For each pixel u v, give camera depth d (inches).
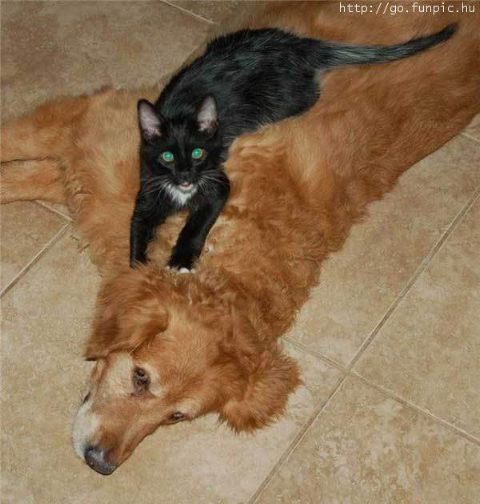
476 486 46.1
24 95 54.7
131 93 49.9
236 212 45.8
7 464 44.9
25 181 50.6
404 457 46.6
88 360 44.9
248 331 41.8
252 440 46.6
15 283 49.1
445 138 52.0
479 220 52.8
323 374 48.4
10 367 46.9
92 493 44.8
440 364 49.0
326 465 46.2
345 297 50.4
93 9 57.9
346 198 47.6
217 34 54.4
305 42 49.1
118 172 47.1
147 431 41.8
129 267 44.6
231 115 47.3
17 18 57.1
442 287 50.9
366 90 48.9
